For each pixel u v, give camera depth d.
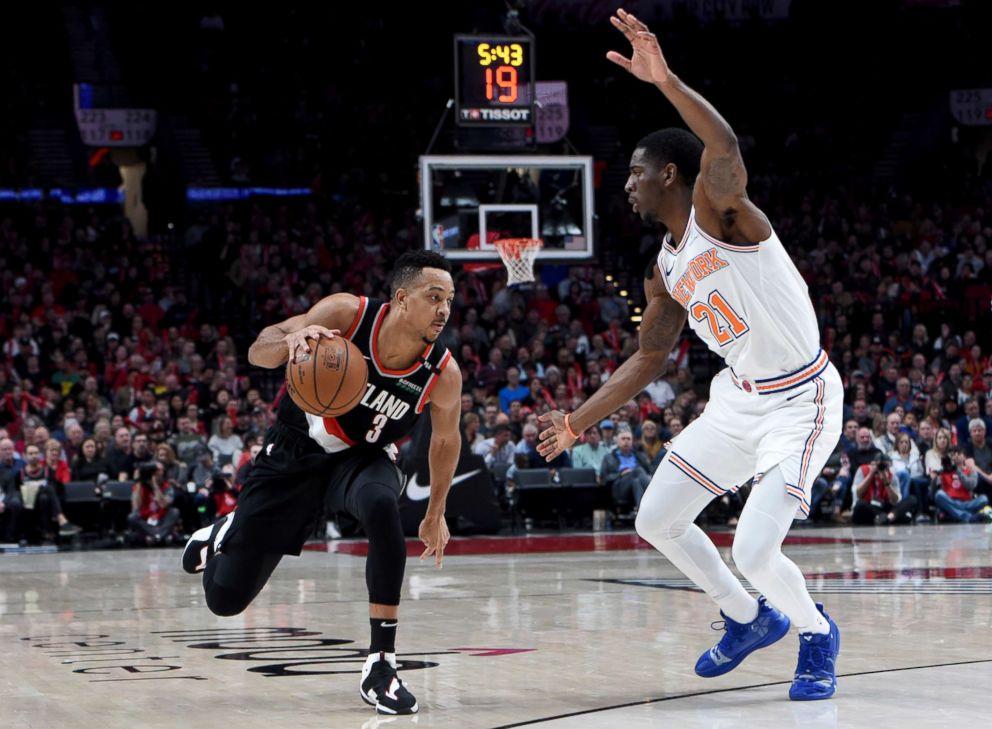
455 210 16.45
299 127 26.98
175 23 28.02
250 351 4.60
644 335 4.93
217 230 23.06
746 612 4.77
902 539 13.18
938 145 28.23
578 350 19.69
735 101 29.08
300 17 28.73
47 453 14.42
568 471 15.68
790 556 11.09
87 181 26.89
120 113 26.09
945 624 6.37
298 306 21.58
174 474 14.63
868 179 28.34
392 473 4.69
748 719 4.03
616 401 4.95
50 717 4.22
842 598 7.59
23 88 27.59
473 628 6.49
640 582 9.03
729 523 16.52
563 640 6.02
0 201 24.31
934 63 29.14
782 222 25.45
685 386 18.92
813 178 27.39
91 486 14.31
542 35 29.11
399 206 26.22
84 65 28.34
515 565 10.66
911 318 21.81
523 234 16.58
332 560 11.40
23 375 17.88
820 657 4.42
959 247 24.67
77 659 5.56
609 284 23.45
